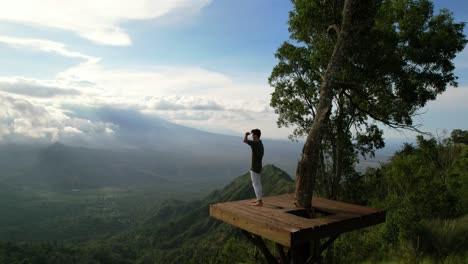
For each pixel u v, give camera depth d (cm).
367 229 1250
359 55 1332
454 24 1386
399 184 1173
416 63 1426
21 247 13288
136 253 15812
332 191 1611
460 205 964
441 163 1719
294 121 1692
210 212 708
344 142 1559
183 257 10900
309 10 1276
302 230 492
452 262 684
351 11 752
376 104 1582
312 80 1573
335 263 1059
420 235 840
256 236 677
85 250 14900
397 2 1420
